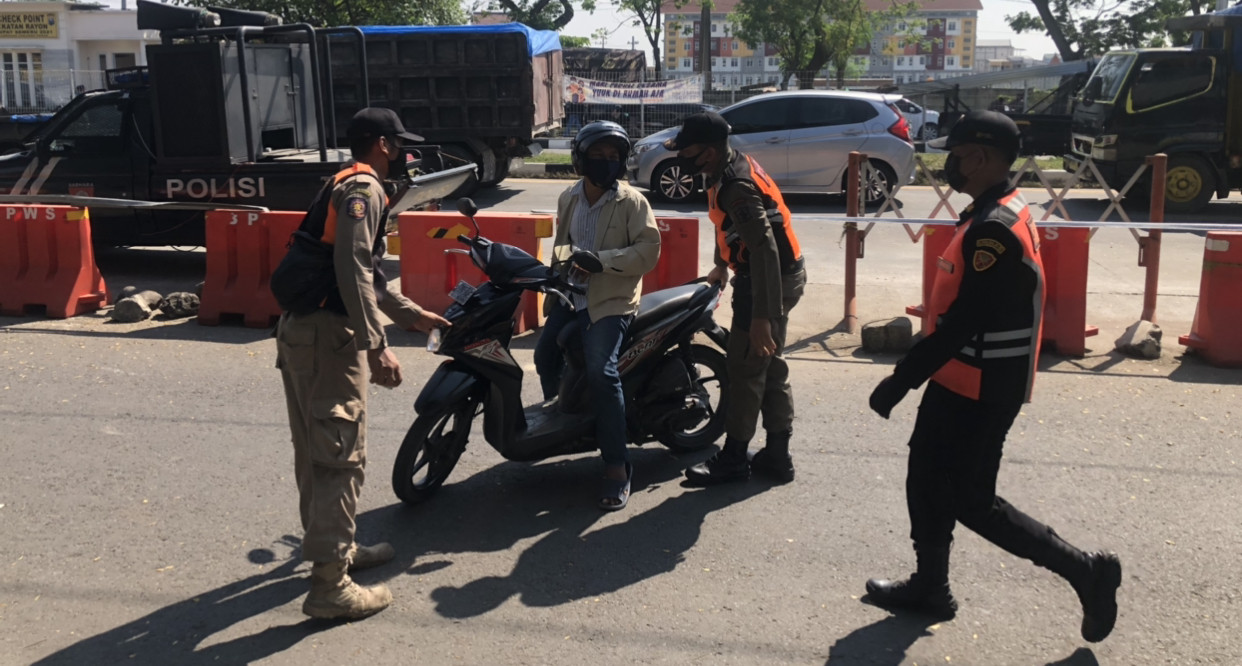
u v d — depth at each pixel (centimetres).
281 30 922
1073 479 486
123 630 359
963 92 2962
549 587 389
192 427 563
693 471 484
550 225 755
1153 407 588
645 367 492
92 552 417
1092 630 339
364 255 340
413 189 872
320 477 356
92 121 977
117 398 611
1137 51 1500
